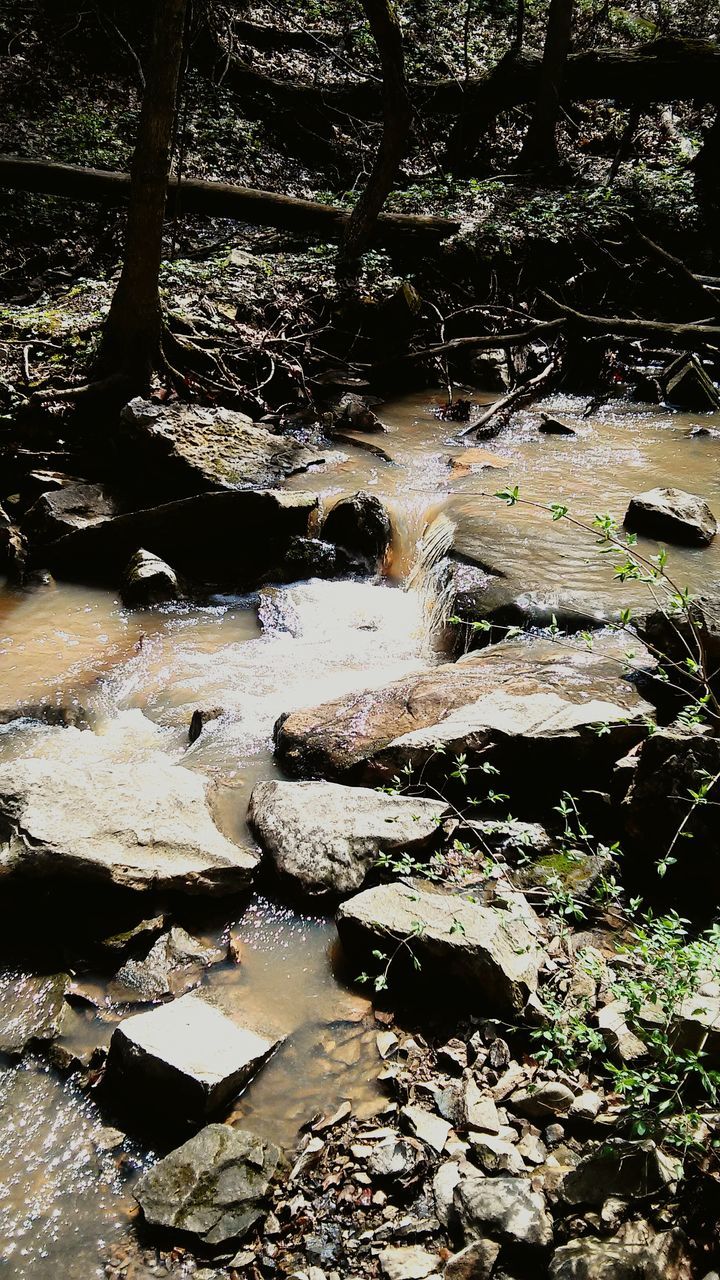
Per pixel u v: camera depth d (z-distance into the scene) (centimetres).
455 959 319
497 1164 266
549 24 1415
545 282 1224
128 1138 291
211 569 658
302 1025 321
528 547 605
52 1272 255
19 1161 286
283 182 1408
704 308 1179
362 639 580
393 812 384
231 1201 264
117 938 352
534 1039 304
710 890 353
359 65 1652
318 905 363
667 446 850
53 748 454
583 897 359
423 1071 302
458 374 1065
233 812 416
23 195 1155
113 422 778
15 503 718
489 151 1627
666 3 1994
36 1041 322
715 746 355
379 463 779
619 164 1567
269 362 880
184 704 511
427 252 1161
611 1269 231
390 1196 265
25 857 363
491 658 488
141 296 761
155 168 717
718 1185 252
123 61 1476
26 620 606
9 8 1449
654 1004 299
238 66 1532
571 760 405
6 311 920
